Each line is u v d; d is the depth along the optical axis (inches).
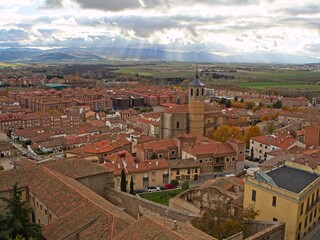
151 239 1578.5
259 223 2143.2
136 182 4488.2
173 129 6766.7
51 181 2524.6
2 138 7086.6
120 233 1692.9
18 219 1860.2
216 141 5994.1
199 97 6771.7
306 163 3489.2
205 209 2491.4
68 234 1876.2
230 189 3169.3
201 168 5123.0
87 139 6737.2
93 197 2276.1
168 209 2374.5
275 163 3944.4
